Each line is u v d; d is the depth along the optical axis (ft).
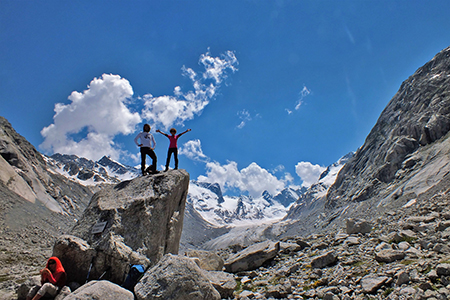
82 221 33.83
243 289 34.40
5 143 247.70
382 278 24.54
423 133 170.60
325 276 30.76
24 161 254.06
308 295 26.61
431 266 23.93
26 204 177.47
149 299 22.97
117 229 31.71
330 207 316.60
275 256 47.83
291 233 451.53
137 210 34.09
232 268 45.11
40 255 81.51
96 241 30.48
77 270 28.96
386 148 221.66
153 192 36.99
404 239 36.50
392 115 272.92
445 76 204.44
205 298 24.12
